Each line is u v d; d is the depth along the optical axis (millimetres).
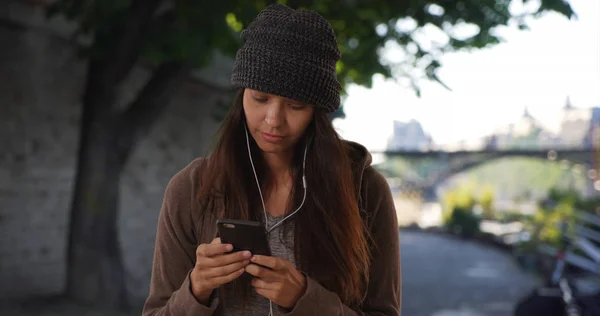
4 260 6926
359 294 1457
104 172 6625
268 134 1351
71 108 7832
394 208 1548
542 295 4672
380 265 1502
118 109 6688
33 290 7230
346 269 1409
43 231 7441
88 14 5711
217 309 1421
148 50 5508
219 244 1260
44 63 7352
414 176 40250
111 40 6105
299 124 1352
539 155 30266
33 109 7246
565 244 10500
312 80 1302
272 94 1307
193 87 10492
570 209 13359
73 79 7820
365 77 6270
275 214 1460
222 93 11055
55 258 7605
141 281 9422
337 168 1410
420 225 33656
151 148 9734
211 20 5352
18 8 6730
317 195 1408
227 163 1439
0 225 6883
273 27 1314
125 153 6730
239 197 1432
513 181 75938
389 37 6160
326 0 5551
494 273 15391
